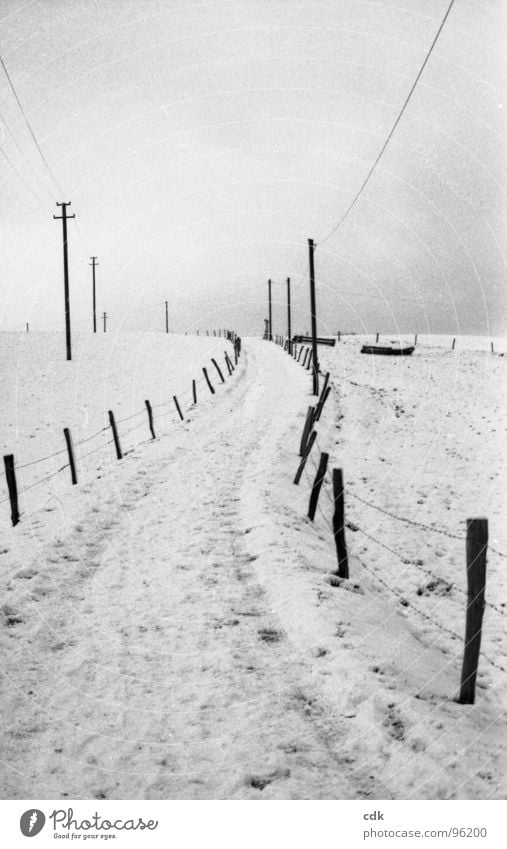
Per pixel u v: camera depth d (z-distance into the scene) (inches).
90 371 1715.1
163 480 544.4
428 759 168.4
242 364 1791.3
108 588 300.7
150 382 1550.2
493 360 1967.3
